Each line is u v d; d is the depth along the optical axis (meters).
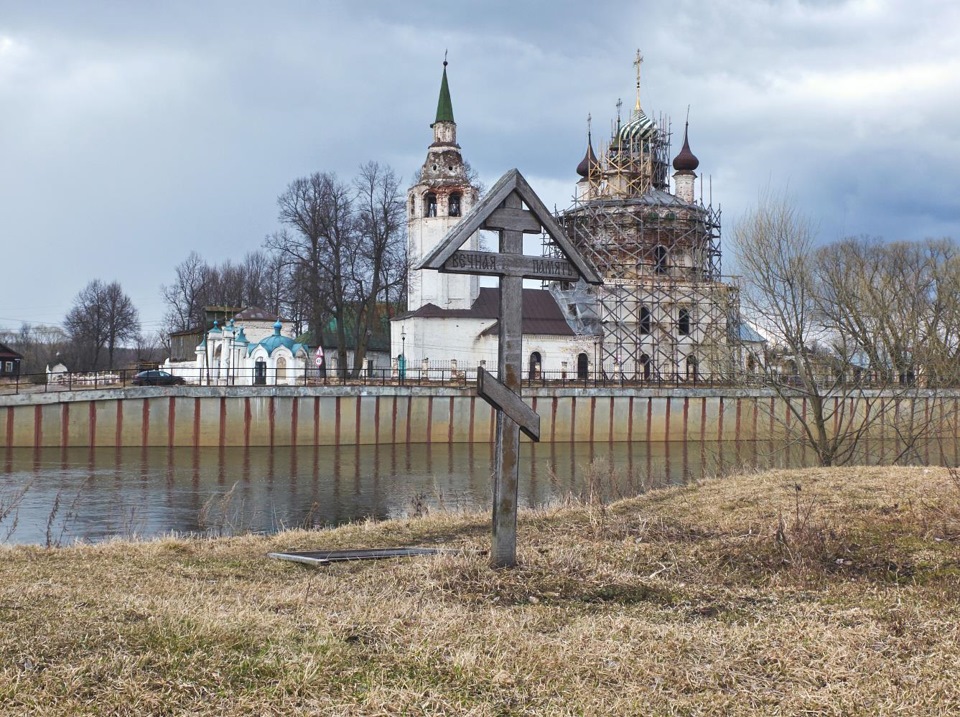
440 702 6.93
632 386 64.88
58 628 8.05
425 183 77.44
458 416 59.25
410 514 26.31
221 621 8.38
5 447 50.41
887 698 7.31
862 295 46.59
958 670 7.90
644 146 86.50
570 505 18.95
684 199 86.19
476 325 74.81
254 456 50.62
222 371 66.81
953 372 35.50
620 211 80.12
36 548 13.69
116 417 52.41
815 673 7.87
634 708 7.02
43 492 35.44
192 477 41.53
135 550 13.73
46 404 51.12
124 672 7.11
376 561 12.79
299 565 12.53
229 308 88.69
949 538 12.89
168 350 113.50
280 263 76.50
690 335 74.19
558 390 62.19
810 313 41.69
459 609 9.65
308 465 47.19
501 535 11.86
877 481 17.17
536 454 54.94
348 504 33.62
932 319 43.59
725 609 10.15
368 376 70.56
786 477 18.66
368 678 7.34
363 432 57.00
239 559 13.08
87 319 116.00
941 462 37.31
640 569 12.09
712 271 79.88
